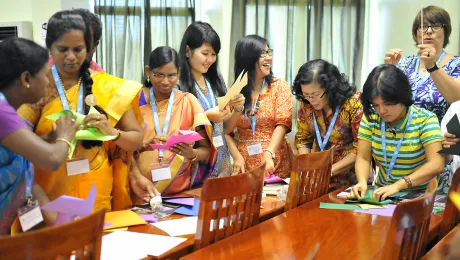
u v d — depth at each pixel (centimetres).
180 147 242
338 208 235
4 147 161
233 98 287
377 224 209
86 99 201
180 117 262
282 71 491
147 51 483
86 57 203
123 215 214
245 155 319
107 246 179
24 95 165
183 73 295
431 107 299
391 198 249
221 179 190
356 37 484
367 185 265
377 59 505
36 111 199
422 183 242
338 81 284
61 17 193
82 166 197
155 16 483
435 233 209
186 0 481
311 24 484
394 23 488
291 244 184
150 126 257
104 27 480
